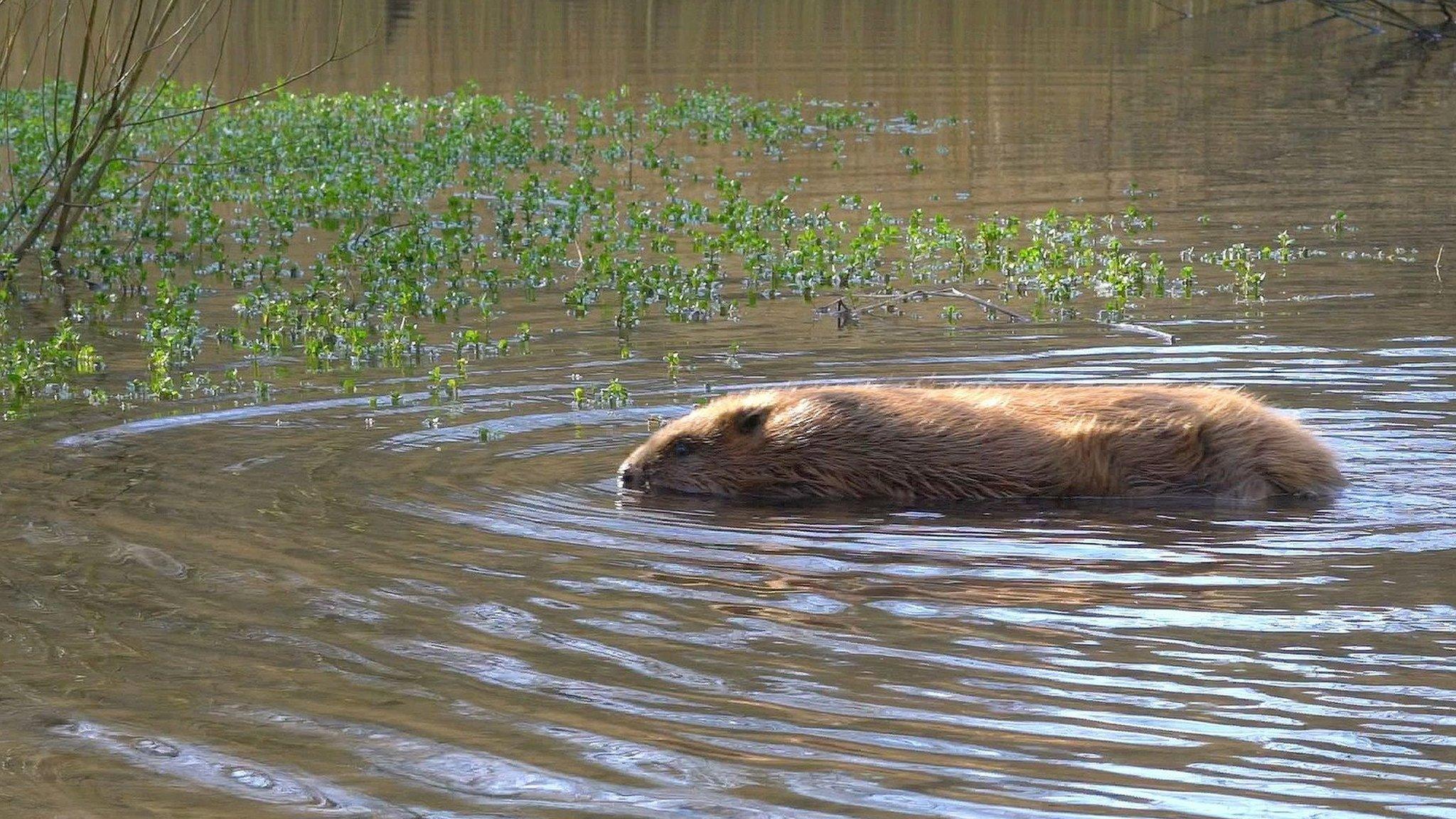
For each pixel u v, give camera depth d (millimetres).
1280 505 10156
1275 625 7832
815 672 7285
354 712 6918
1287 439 10461
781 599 8352
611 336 15773
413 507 10148
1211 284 17750
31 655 7613
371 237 20734
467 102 31625
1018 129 30703
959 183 25625
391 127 30125
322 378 14039
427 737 6656
